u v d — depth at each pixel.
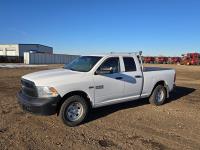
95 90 7.40
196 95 12.09
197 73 28.36
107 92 7.71
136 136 6.26
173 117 8.01
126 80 8.21
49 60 65.44
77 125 7.01
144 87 8.91
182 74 26.64
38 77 7.00
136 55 8.80
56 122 7.19
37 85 6.70
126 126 7.02
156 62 66.31
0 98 10.05
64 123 6.84
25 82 7.17
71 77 7.00
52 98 6.58
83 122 7.29
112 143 5.78
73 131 6.52
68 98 6.83
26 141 5.74
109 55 7.97
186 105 9.78
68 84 6.83
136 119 7.70
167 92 9.88
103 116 7.94
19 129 6.50
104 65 7.73
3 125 6.75
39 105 6.52
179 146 5.71
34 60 61.56
